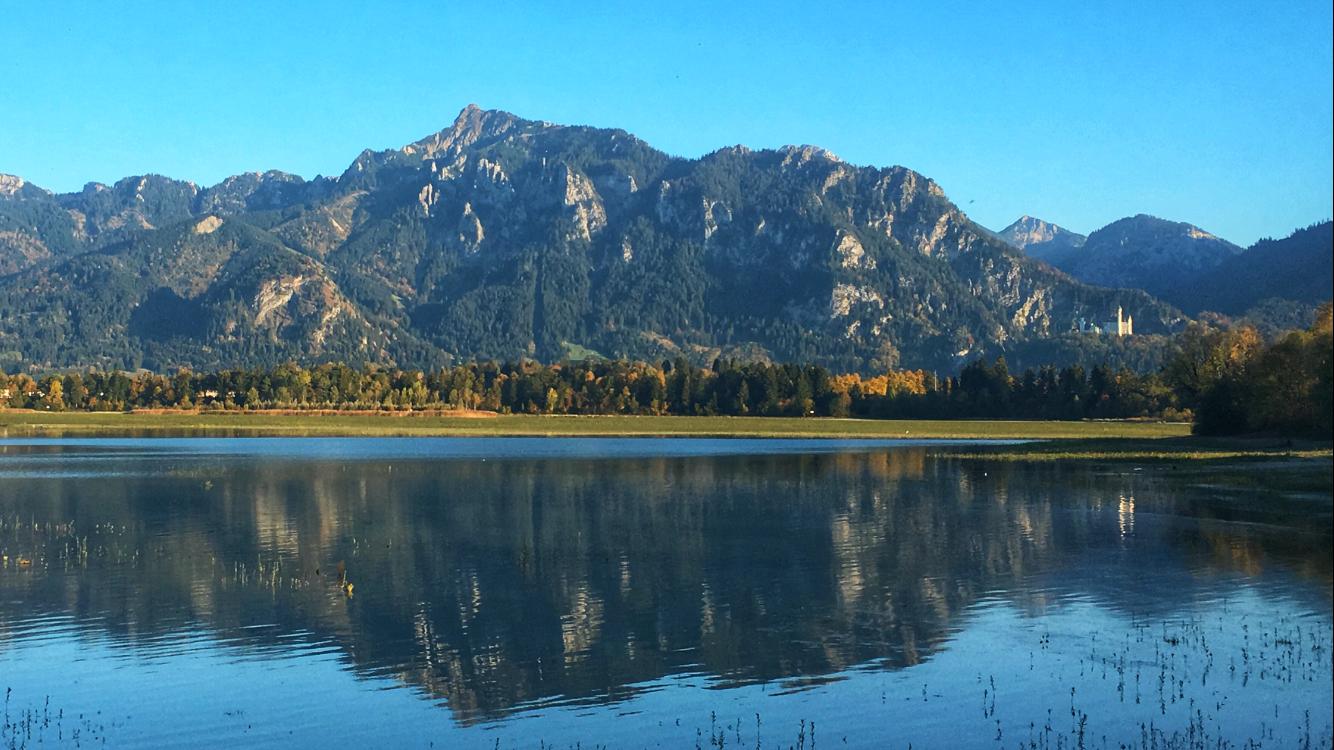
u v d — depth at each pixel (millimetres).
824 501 88500
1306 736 32312
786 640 42875
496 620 46406
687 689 37250
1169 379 169500
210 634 44281
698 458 147000
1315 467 103125
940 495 91875
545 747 32344
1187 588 50438
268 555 62250
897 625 44969
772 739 32719
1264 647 40750
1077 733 32938
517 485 104938
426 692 37156
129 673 39312
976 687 36938
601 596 50875
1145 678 37594
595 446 183250
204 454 154875
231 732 33656
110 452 158875
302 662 40500
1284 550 59562
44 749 32375
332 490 99438
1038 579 53375
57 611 48219
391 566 58750
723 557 61125
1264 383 131375
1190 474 103125
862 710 35062
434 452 162375
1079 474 109125
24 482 106625
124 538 68750
